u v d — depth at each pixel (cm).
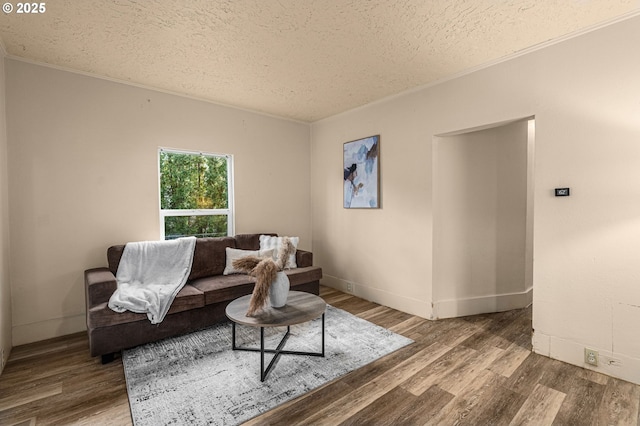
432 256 316
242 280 310
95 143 295
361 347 253
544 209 237
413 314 332
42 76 268
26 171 263
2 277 232
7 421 167
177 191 355
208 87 325
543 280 238
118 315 231
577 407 179
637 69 197
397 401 185
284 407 179
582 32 216
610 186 208
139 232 320
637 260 200
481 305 337
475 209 334
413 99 328
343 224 418
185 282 300
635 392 192
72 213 284
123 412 176
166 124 335
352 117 400
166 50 246
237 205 395
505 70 257
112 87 302
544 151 236
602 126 210
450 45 238
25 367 223
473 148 331
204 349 249
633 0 185
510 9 194
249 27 214
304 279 352
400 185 344
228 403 182
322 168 451
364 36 226
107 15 200
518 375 212
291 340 264
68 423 167
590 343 217
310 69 281
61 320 279
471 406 181
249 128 402
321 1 186
